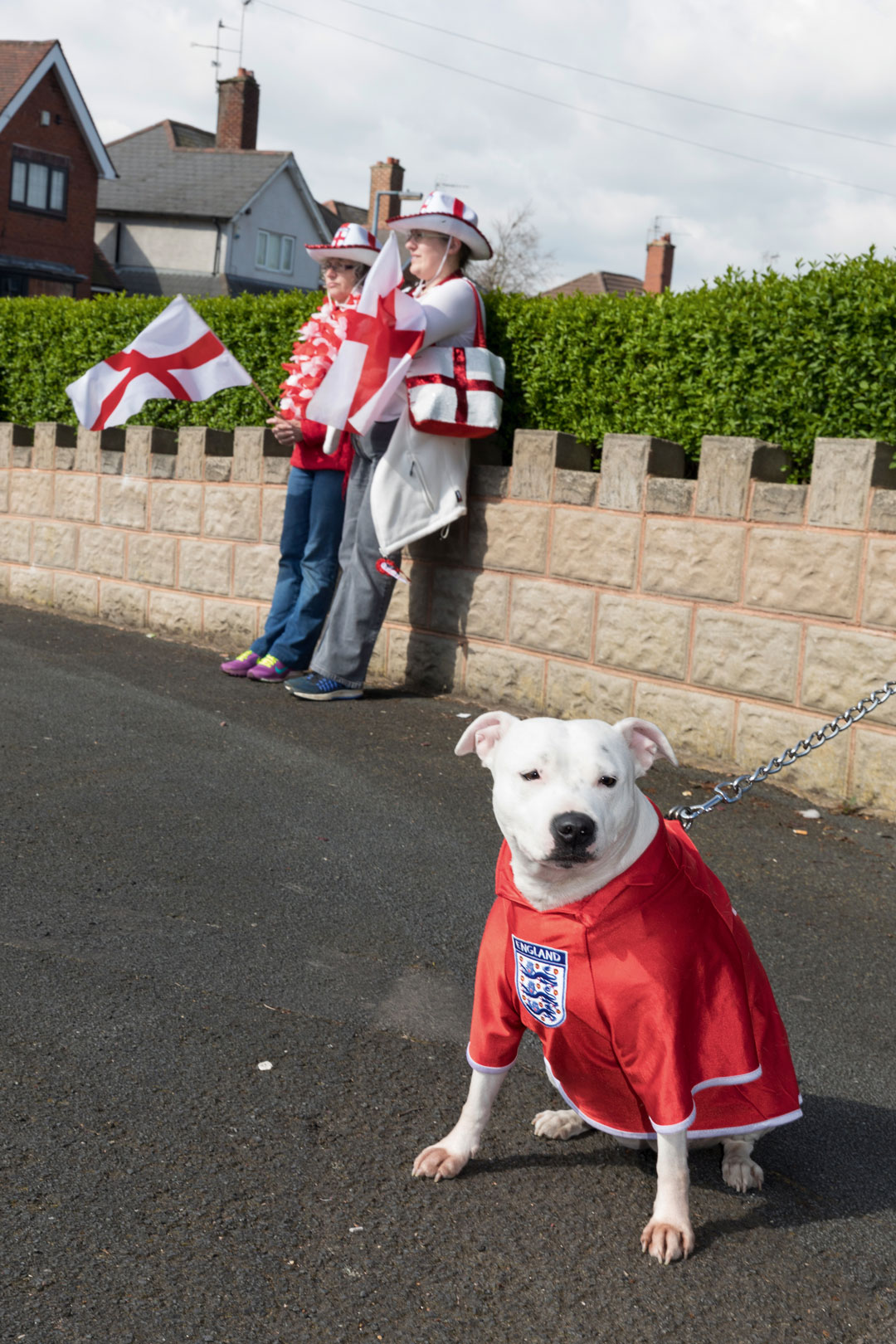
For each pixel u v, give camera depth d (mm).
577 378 7656
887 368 6145
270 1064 3461
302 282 43250
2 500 11523
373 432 7594
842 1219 2969
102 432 10492
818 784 6309
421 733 7297
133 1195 2803
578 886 2689
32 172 34250
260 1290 2523
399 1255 2684
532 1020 2850
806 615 6293
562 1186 3016
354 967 4164
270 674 8383
